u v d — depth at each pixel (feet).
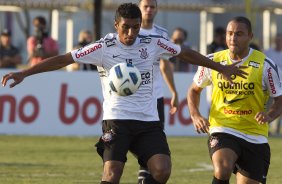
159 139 66.64
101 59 66.74
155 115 67.97
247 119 70.74
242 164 71.31
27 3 214.69
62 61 66.03
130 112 66.85
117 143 65.87
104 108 67.82
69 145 141.18
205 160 122.93
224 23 271.90
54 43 163.94
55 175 103.04
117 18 65.51
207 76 72.43
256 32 257.34
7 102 153.28
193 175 104.99
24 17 248.11
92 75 155.94
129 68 65.41
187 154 131.23
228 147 69.41
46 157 123.44
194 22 273.75
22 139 148.97
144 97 67.31
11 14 245.45
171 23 270.46
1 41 172.76
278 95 70.74
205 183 97.50
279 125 178.81
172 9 225.56
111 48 66.59
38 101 154.30
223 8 227.40
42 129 154.61
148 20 90.63
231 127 70.85
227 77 67.36
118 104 67.00
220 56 72.23
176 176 103.81
